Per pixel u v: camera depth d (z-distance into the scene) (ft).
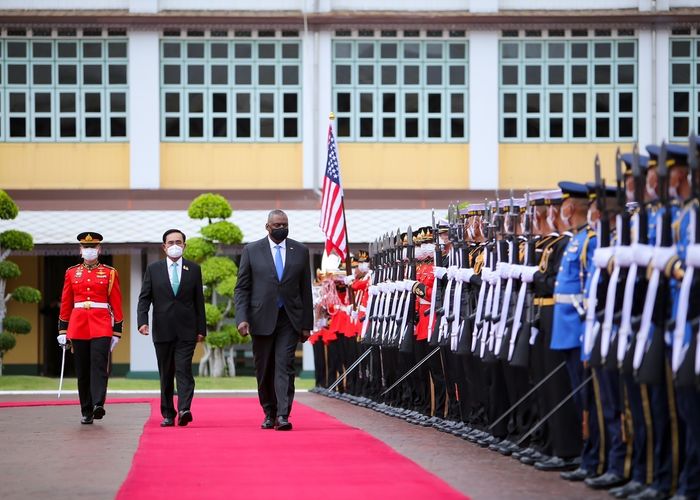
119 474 50.08
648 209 42.29
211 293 138.41
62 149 151.12
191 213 136.77
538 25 149.89
